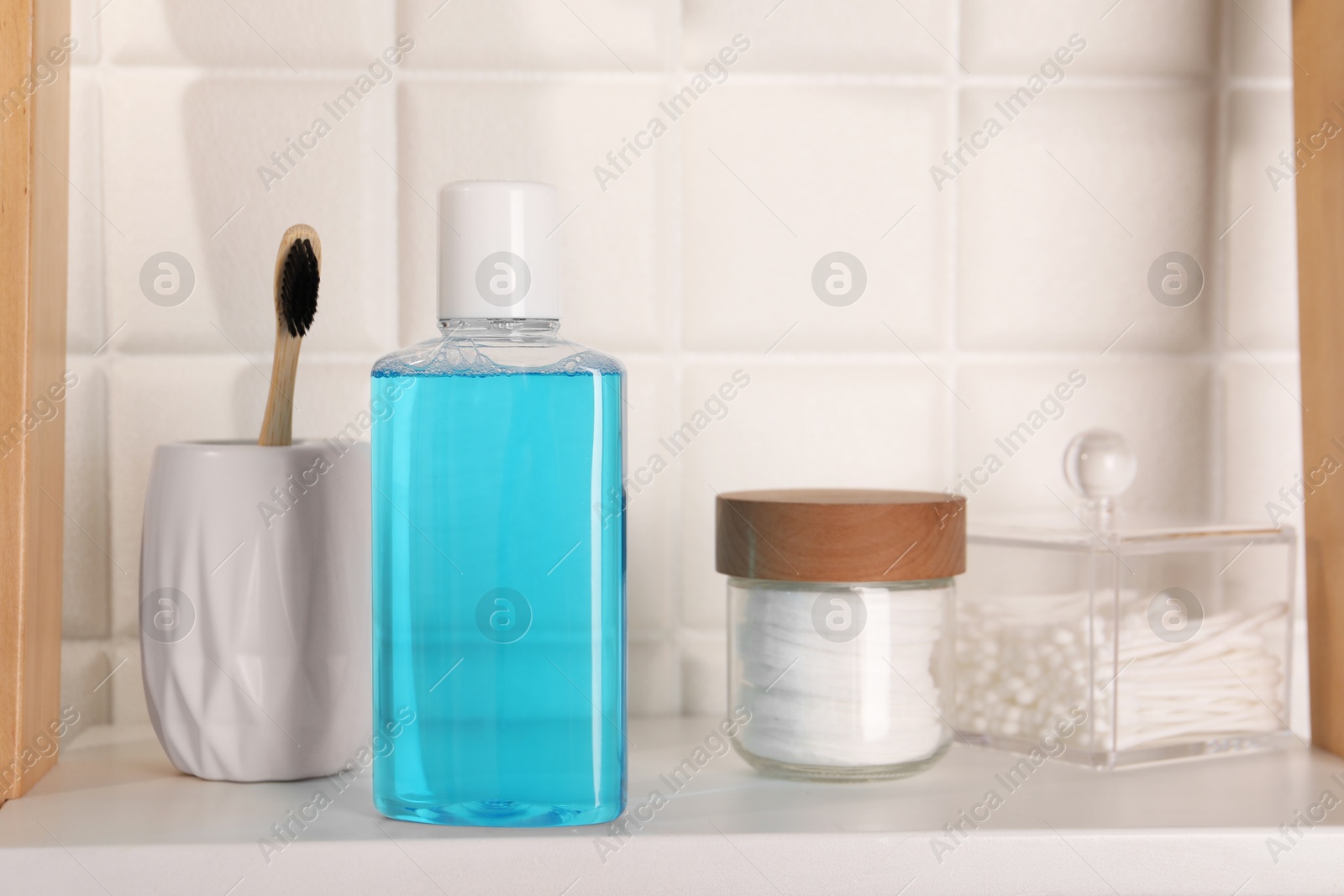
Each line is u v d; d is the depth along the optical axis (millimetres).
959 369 641
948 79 634
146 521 507
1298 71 591
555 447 440
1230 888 442
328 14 606
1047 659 546
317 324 609
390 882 424
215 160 605
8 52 480
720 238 628
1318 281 573
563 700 441
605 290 625
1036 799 486
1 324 480
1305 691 643
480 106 615
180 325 606
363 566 519
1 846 421
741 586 525
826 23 628
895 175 634
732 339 631
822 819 456
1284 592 569
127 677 609
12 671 481
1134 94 641
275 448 498
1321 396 570
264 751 499
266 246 609
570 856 428
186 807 470
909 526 496
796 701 504
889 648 504
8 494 482
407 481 441
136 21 599
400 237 614
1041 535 549
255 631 494
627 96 621
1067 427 644
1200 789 502
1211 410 647
